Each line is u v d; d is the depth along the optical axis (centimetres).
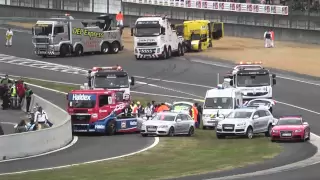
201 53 18562
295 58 18062
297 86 14600
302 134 9156
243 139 9600
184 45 18300
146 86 14275
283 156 7594
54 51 16988
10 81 12681
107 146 8675
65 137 8938
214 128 11031
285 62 17325
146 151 8088
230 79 12062
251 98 11888
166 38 17262
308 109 12488
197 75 15475
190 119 10281
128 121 10456
